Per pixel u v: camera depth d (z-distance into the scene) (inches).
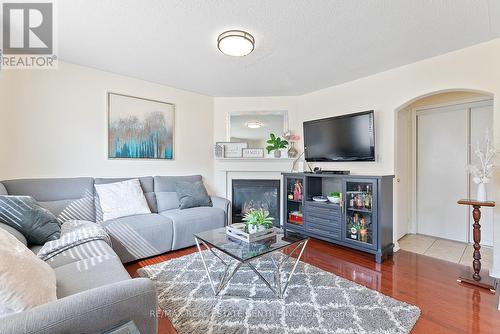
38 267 41.3
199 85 143.9
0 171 95.6
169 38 90.1
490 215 124.9
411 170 151.7
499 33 86.5
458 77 98.7
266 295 77.0
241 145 164.1
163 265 98.3
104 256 63.8
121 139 127.8
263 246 76.9
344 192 119.0
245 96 166.1
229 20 78.4
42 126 105.6
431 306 71.9
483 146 121.7
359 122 124.3
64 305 32.3
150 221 107.6
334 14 75.1
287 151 161.5
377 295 77.4
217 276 89.7
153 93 139.6
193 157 157.8
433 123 143.7
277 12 74.1
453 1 69.0
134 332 34.2
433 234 144.4
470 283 85.4
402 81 115.5
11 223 68.1
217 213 129.0
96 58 107.6
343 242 118.8
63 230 82.3
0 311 32.7
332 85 143.1
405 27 82.5
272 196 169.3
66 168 111.7
